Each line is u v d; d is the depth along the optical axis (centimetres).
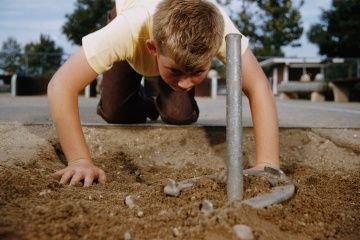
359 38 1731
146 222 139
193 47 174
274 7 1429
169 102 313
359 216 171
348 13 1736
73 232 131
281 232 144
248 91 228
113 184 205
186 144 295
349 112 543
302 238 144
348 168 264
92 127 307
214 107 639
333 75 1628
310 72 2189
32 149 261
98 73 219
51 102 214
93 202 165
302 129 318
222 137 303
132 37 215
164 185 181
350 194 208
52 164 247
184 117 322
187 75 186
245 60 224
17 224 133
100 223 137
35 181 191
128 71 303
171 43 176
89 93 1105
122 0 243
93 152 281
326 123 396
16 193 171
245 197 162
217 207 149
